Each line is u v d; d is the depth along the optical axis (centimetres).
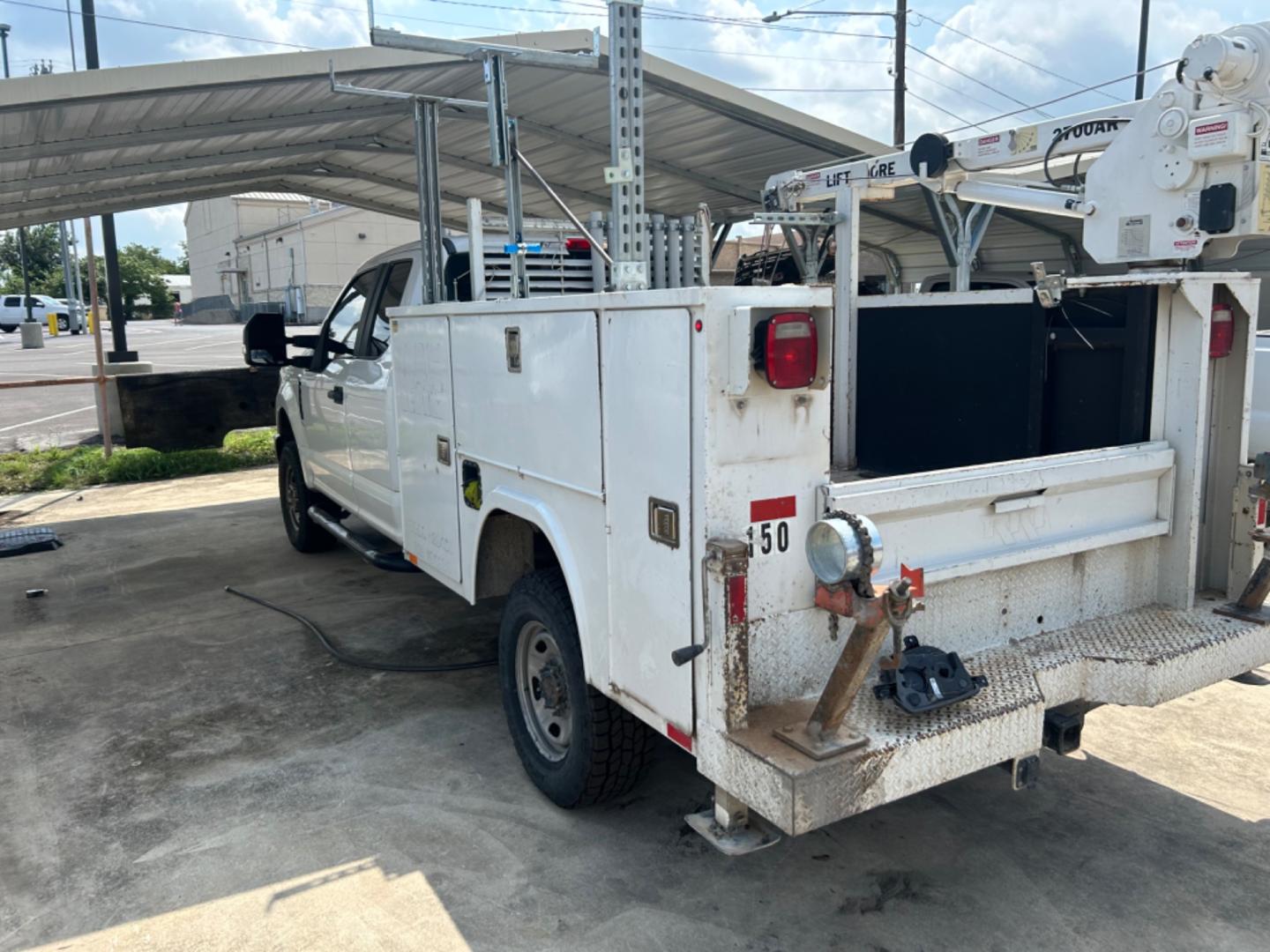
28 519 927
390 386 503
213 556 773
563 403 321
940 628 304
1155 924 302
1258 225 362
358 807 378
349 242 5297
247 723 457
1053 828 357
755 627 267
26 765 420
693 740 271
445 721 455
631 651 297
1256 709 454
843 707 245
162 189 1147
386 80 813
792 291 255
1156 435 350
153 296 9025
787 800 236
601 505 305
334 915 311
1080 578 336
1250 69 355
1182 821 360
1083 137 489
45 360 2944
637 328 276
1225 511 358
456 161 1178
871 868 333
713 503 257
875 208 1414
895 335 462
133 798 388
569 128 1075
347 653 546
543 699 378
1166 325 344
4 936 305
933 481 287
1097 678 306
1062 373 388
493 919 307
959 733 259
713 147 1149
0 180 898
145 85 674
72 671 529
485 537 405
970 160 544
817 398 267
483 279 444
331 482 651
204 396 1224
